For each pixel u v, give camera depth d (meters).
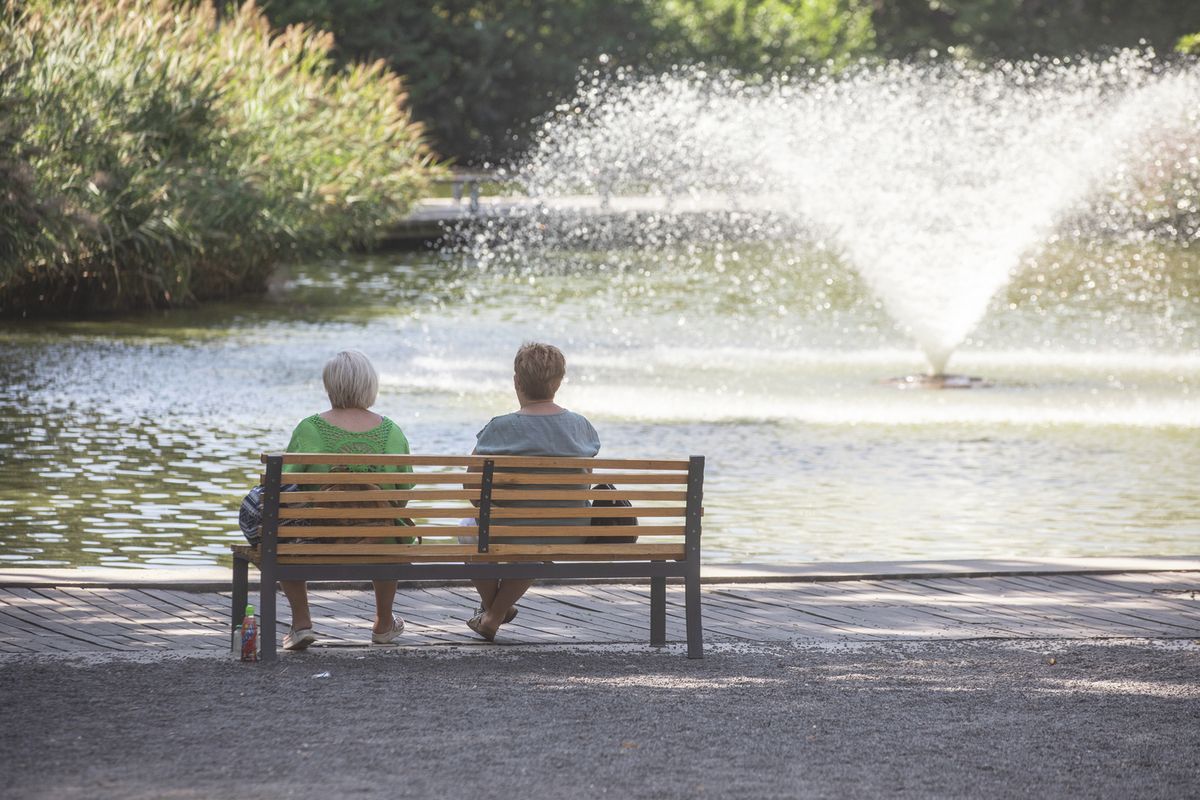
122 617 10.68
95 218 34.06
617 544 9.76
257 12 44.88
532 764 7.43
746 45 87.81
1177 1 90.44
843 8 93.12
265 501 9.33
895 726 8.15
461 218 57.00
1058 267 48.19
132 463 18.98
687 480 9.81
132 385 25.52
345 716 8.22
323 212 42.44
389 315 36.88
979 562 12.60
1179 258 50.78
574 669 9.38
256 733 7.90
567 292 42.19
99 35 39.19
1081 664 9.57
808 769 7.40
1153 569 12.43
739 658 9.73
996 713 8.42
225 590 11.52
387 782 7.15
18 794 6.95
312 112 43.59
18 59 36.25
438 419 22.12
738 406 23.70
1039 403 24.11
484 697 8.65
